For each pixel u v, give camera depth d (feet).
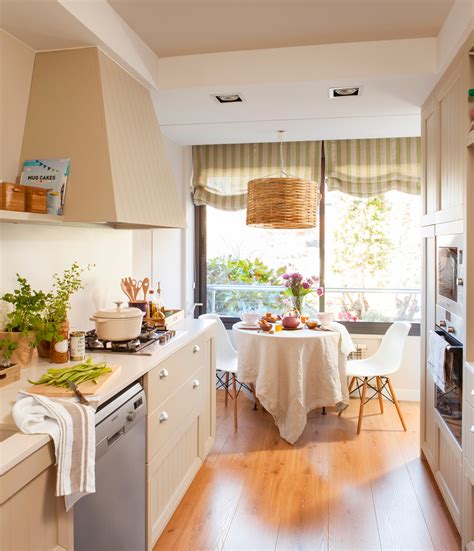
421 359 10.47
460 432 7.63
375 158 14.02
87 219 7.16
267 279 15.53
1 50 7.01
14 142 7.35
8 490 4.05
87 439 4.79
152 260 12.70
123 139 7.86
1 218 5.85
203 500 8.75
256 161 14.73
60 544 4.82
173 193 9.53
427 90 9.61
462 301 7.52
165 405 7.55
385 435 11.80
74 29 6.98
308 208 11.60
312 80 9.09
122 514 6.04
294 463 10.26
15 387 5.84
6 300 6.59
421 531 7.83
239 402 14.26
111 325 7.62
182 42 8.92
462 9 7.09
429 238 9.87
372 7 7.68
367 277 14.80
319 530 7.85
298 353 11.30
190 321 10.81
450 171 8.27
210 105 10.57
